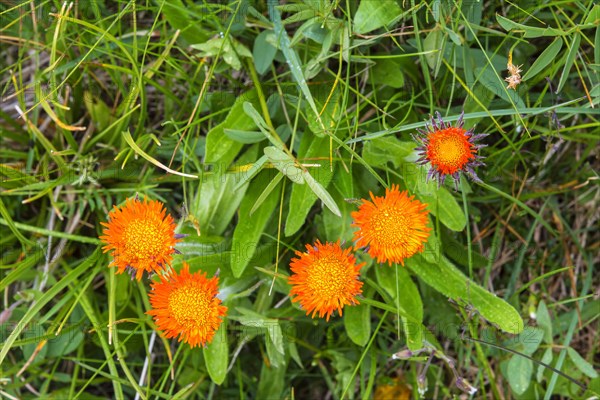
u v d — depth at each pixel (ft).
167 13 1.86
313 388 2.09
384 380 2.02
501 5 1.89
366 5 1.79
